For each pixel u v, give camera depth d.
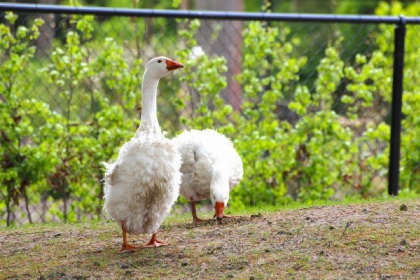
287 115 16.91
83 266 9.38
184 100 15.80
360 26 19.39
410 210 10.95
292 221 10.71
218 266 9.00
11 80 14.29
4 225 14.45
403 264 8.71
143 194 9.52
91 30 14.84
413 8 24.94
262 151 15.29
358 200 12.98
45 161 14.35
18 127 14.23
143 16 13.56
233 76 16.17
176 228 11.30
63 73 14.66
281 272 8.67
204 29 21.30
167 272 8.93
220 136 12.55
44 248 10.50
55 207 15.80
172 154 9.59
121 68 14.82
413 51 17.70
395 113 14.90
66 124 14.56
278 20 14.17
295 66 15.83
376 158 15.96
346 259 8.95
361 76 16.03
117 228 11.65
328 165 15.83
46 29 17.17
